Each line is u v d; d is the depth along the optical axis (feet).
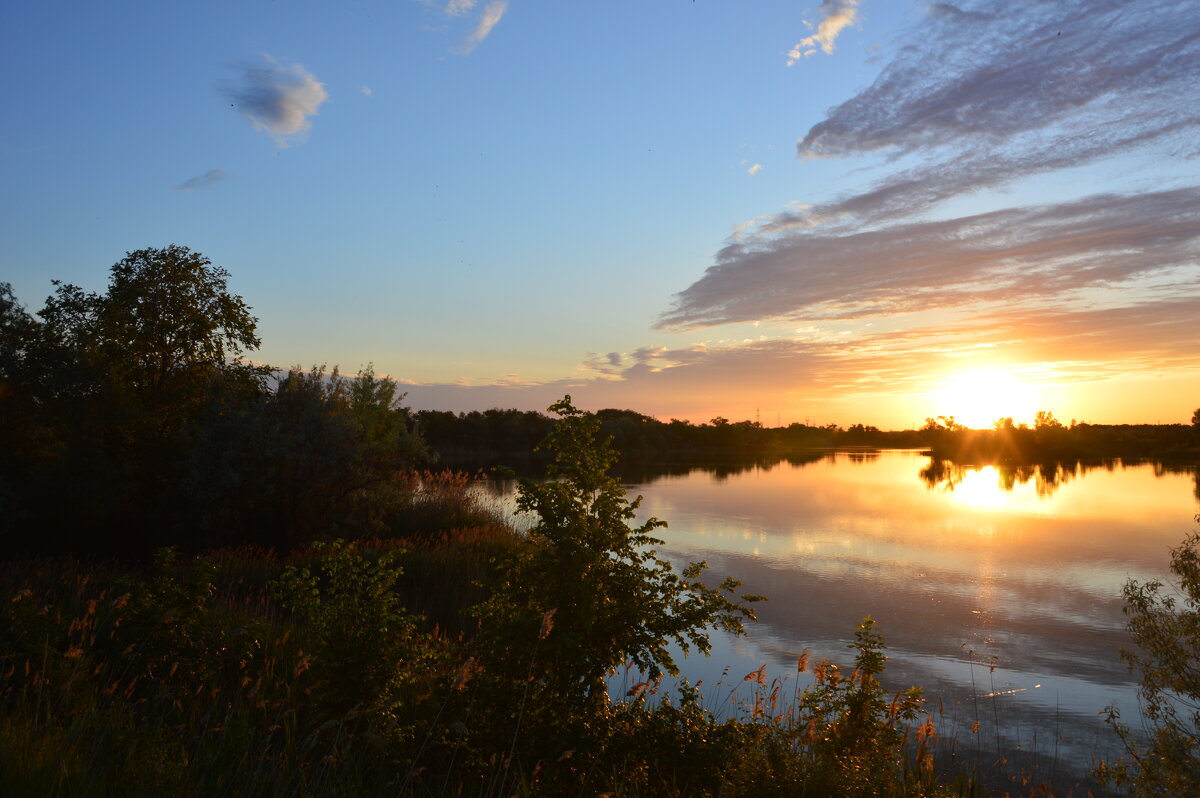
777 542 85.56
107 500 65.46
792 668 41.01
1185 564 23.27
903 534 91.71
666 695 19.84
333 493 68.18
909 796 18.38
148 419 70.54
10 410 69.15
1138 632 23.91
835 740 17.53
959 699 37.70
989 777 28.30
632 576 19.42
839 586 62.69
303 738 19.79
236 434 64.44
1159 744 21.39
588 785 16.53
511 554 20.27
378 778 16.22
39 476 65.67
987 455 368.07
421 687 20.38
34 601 26.07
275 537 64.95
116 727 17.53
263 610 36.81
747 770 16.16
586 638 18.47
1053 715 35.42
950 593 60.23
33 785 13.19
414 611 44.24
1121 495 148.25
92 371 69.15
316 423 68.03
